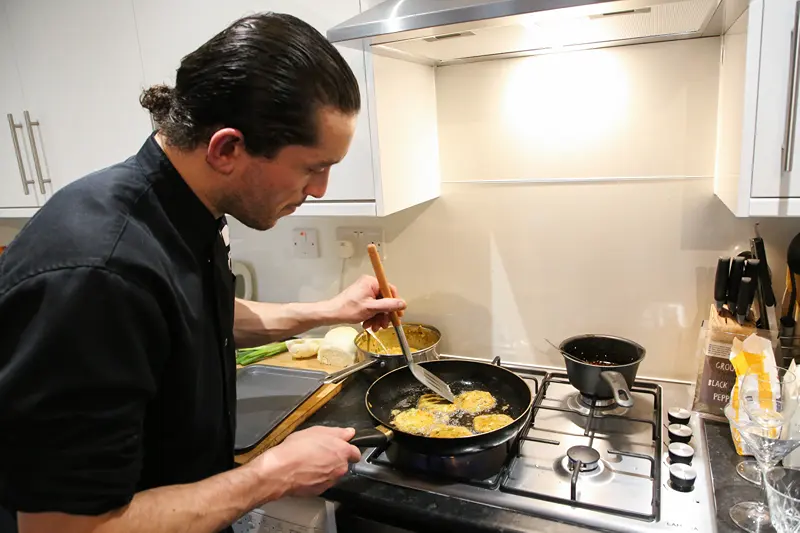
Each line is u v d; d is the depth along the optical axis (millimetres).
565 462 1082
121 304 661
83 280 638
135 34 1396
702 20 1021
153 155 768
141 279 688
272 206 793
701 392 1190
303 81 686
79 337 628
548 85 1347
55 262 647
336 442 894
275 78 676
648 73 1261
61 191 740
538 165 1404
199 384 833
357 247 1648
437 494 1005
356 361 1537
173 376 782
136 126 1466
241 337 1203
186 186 771
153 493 721
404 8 1009
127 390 668
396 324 1247
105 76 1469
